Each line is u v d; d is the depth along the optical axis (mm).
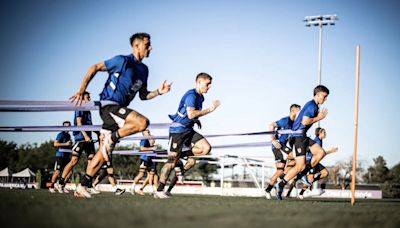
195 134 7777
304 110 8188
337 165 62375
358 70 6758
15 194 5988
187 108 7328
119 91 5734
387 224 3031
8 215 2660
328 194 23141
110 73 5758
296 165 8531
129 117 5559
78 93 5477
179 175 8875
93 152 10094
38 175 21750
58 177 11031
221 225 2488
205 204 4719
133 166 58125
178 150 7609
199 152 7711
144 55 5934
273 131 9469
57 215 2756
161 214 3021
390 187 37531
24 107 5816
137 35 5898
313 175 12203
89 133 9828
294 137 8484
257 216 3133
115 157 58031
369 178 71188
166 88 6230
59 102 5859
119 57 5711
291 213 3588
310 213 3697
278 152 9992
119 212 3090
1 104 5793
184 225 2424
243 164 18516
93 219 2555
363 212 4320
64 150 11305
